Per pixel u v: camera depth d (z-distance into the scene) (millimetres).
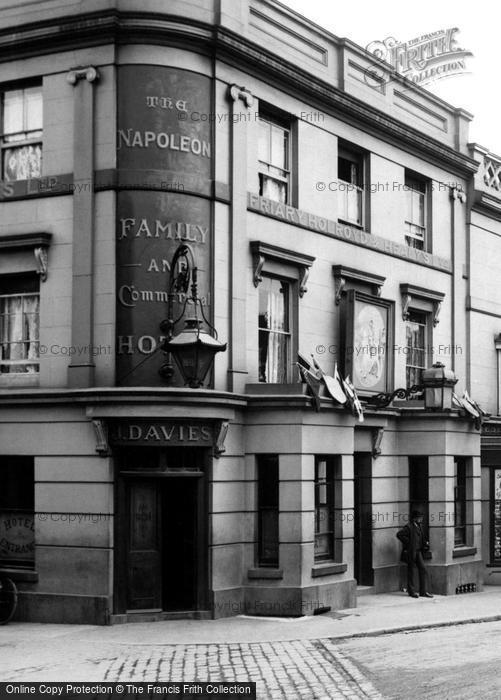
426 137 26172
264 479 19750
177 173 18688
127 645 15875
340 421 20609
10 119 19938
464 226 28375
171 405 17844
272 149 21484
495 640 16500
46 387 18922
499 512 27000
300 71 21609
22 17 19406
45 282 19109
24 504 19141
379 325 23922
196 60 19141
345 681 13016
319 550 20281
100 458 18156
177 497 18750
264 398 19328
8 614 18312
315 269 22172
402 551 23734
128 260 18406
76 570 18188
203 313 17891
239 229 19875
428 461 24188
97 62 18766
